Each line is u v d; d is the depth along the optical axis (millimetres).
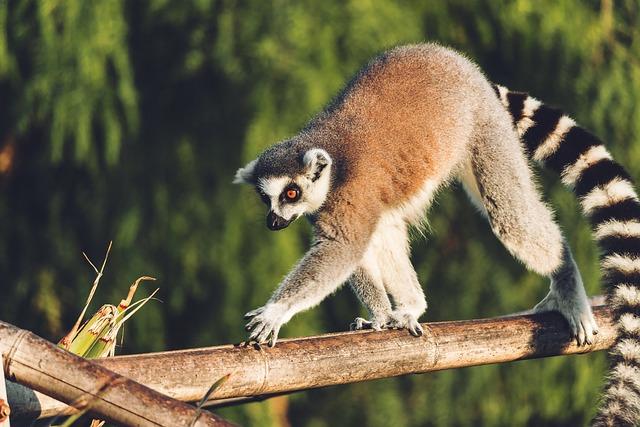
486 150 11695
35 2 20234
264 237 19203
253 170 11602
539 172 20000
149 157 20406
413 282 11383
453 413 21328
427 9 20031
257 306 19078
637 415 9539
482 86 11945
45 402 7578
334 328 21062
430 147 11430
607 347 10328
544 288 20797
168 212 19953
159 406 6773
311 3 18812
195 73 19812
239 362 8086
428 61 11828
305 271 10438
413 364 9039
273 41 18500
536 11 20016
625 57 20438
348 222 10938
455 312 20812
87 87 19547
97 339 7812
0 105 21547
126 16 20391
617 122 19938
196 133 20094
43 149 21672
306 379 8414
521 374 20969
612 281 10594
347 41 18469
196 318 20000
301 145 11422
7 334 6996
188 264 19609
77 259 21531
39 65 19719
